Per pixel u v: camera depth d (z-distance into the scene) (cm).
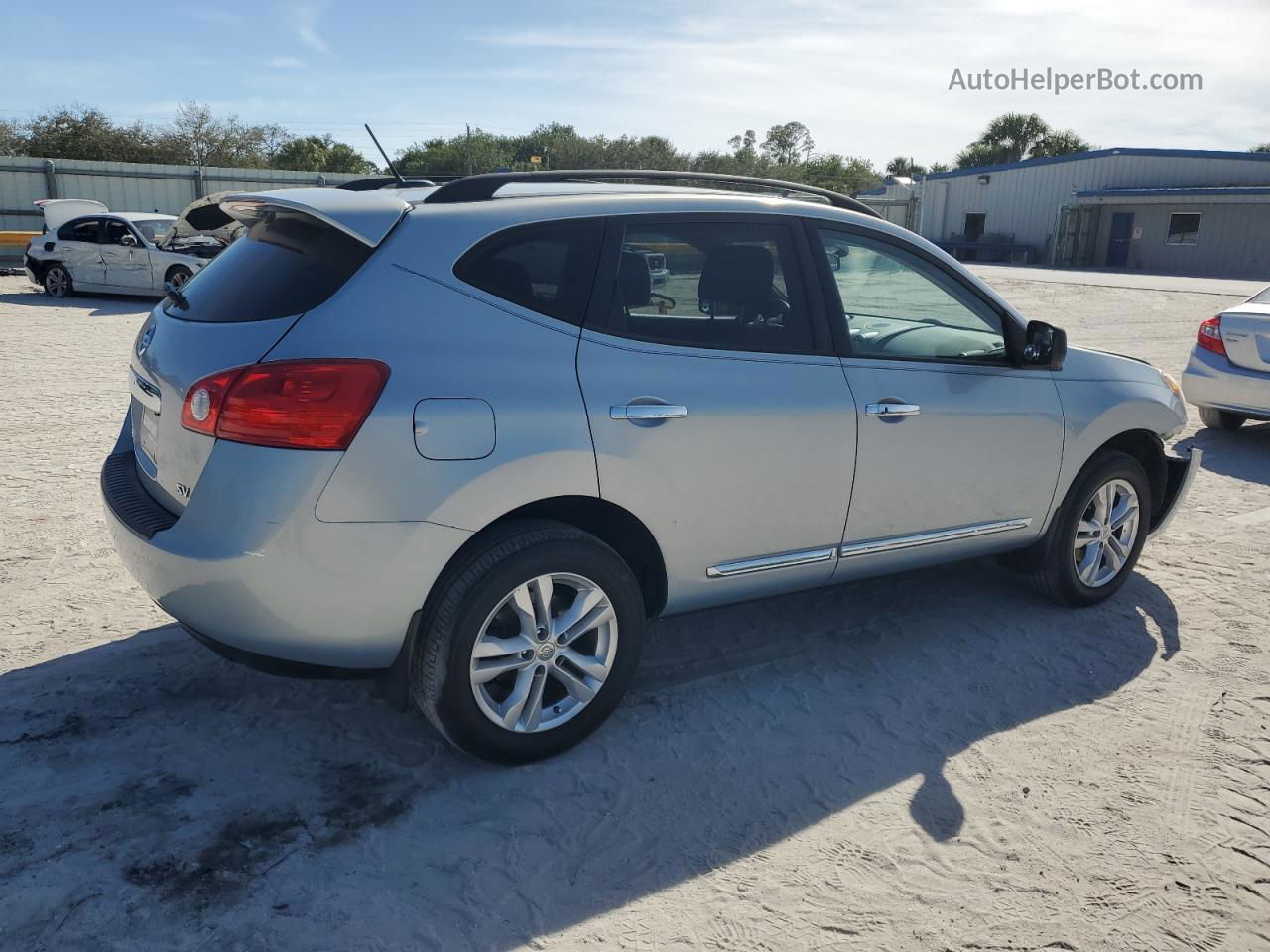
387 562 274
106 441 691
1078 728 348
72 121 4247
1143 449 471
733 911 254
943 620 438
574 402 298
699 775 313
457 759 318
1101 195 3722
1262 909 261
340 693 356
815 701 363
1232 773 323
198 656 378
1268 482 684
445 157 6275
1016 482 407
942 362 384
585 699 318
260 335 274
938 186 4428
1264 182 3806
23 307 1587
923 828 290
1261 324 779
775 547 350
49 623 401
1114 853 281
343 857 268
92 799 288
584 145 5769
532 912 251
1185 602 463
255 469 263
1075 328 1658
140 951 232
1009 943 246
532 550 293
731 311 337
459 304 289
